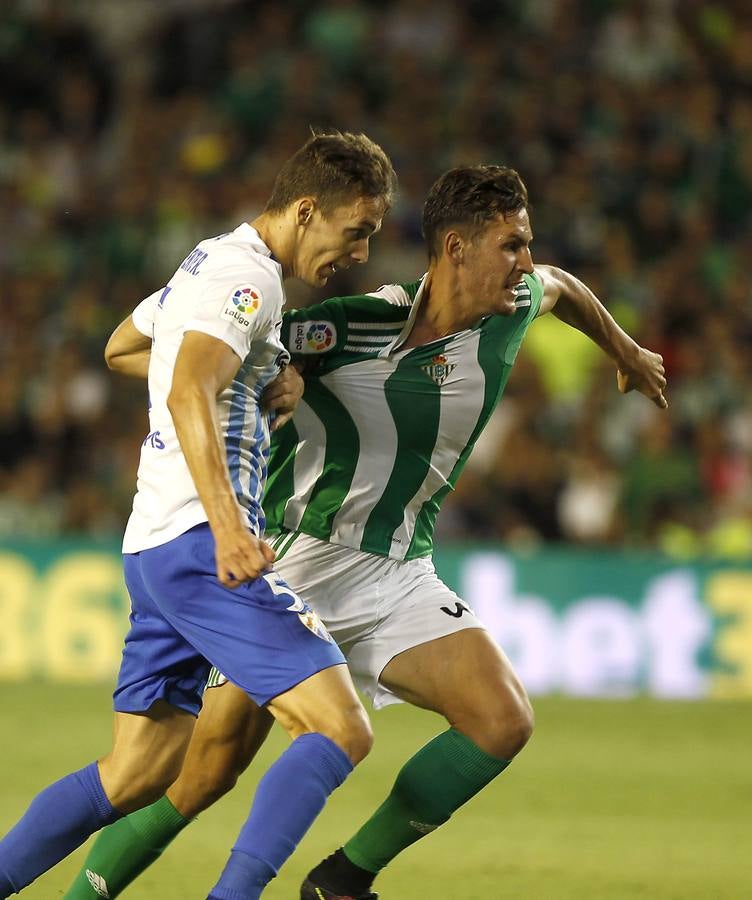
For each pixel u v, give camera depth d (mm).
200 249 13570
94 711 32938
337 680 12766
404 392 15625
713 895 16766
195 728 14742
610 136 55969
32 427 45469
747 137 56531
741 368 48438
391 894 16547
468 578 39219
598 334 17328
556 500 42438
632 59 58000
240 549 12062
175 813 14609
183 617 13000
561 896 16562
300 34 59625
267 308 13000
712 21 59656
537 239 52594
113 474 44094
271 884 17047
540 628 39094
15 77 58281
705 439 45000
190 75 59062
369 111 56875
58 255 53062
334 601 15727
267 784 12492
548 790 24594
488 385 15938
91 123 58406
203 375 12469
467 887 17000
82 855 18625
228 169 55000
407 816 14797
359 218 13555
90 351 47344
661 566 39156
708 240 53781
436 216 15492
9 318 49781
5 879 13336
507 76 57562
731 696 38781
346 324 15383
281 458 15859
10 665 38812
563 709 35594
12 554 39062
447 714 15000
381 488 15758
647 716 34625
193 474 12266
